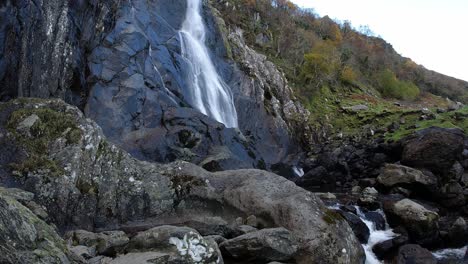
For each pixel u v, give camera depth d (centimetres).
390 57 7788
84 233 877
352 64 6144
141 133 1888
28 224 605
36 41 1700
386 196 1764
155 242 759
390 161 2527
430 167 1881
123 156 1103
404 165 1970
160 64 2397
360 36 8438
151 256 713
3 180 938
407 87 6278
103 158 1068
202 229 978
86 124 1088
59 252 611
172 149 1844
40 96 1711
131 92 2028
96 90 1958
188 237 744
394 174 1841
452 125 3145
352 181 2511
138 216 1046
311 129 4016
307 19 7025
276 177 1119
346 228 999
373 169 2564
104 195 1023
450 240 1425
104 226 1002
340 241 944
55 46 1811
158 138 1859
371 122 4219
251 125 3266
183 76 2581
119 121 1931
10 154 991
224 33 3844
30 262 561
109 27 2227
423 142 1923
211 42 3275
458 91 7638
